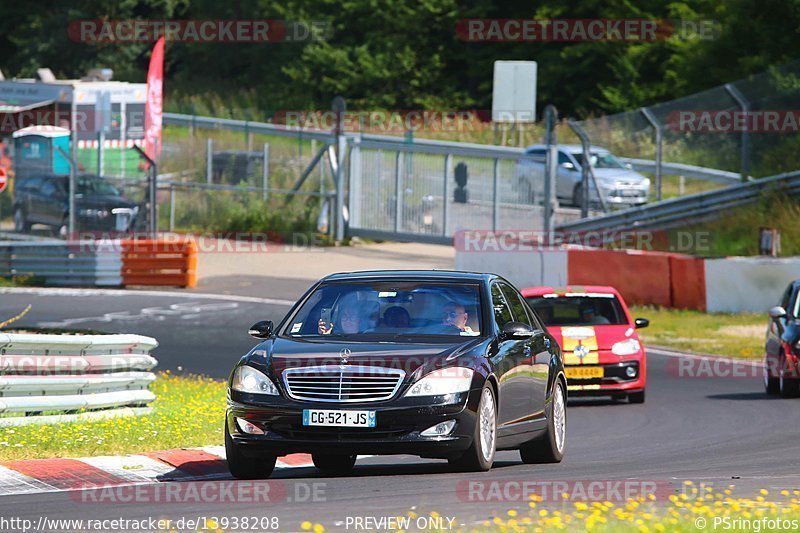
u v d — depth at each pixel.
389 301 43.53
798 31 166.62
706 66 174.88
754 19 170.12
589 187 146.62
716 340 100.19
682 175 143.00
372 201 152.12
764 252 116.69
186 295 123.06
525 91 134.38
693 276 112.81
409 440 39.22
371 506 34.28
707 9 189.12
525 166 137.88
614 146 150.00
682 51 182.88
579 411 68.88
